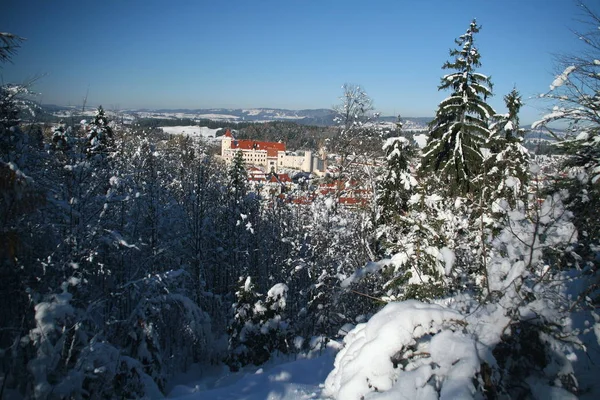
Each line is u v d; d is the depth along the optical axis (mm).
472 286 7238
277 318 11742
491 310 3941
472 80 13648
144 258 14477
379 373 3596
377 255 14445
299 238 21469
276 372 6477
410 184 14133
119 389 6863
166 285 9672
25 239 7418
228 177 25328
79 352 6863
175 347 12648
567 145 7863
